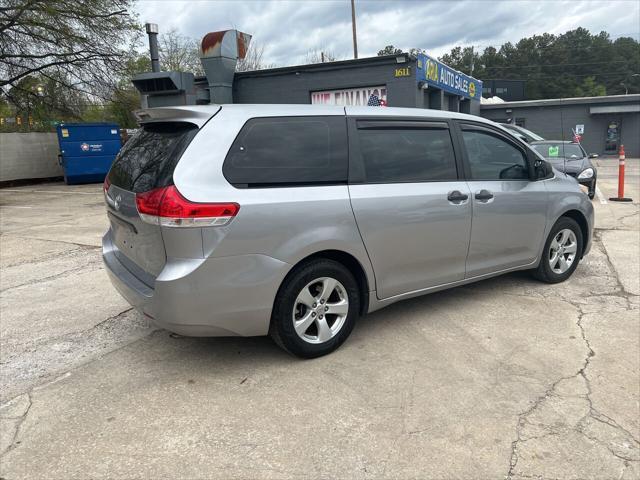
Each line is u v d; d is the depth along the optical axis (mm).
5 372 3477
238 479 2381
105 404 3039
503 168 4578
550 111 31203
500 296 4828
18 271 6113
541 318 4281
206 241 2973
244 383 3252
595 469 2430
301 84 15773
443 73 17531
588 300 4719
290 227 3225
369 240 3609
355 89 15305
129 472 2436
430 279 4086
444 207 4000
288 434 2715
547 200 4836
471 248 4281
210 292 3021
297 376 3332
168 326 3092
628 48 86312
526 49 88625
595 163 26141
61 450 2605
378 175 3715
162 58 29938
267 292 3195
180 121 3219
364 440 2656
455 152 4199
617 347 3719
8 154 19375
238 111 3273
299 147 3393
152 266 3197
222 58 13312
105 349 3818
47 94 20094
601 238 7469
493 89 44000
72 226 9297
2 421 2879
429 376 3312
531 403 2992
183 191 2943
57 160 21141
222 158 3098
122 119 28938
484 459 2504
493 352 3650
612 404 2977
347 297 3619
